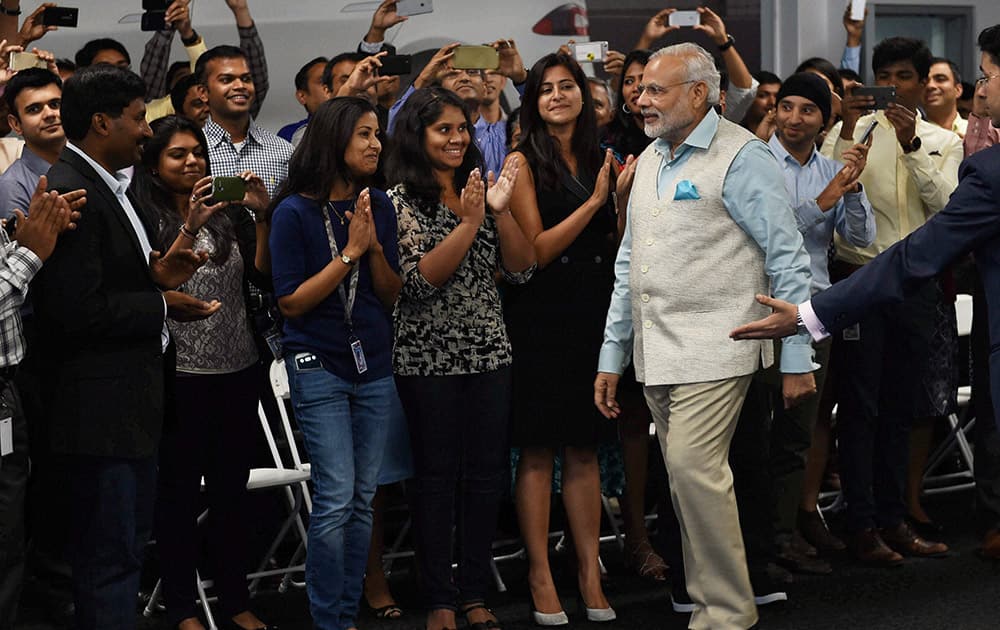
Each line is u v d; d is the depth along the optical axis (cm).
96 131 344
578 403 427
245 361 417
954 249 292
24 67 455
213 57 508
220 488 420
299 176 396
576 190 432
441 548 408
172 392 368
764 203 383
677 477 389
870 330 490
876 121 473
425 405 403
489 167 518
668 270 391
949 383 518
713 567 391
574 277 429
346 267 383
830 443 578
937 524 546
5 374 327
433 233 405
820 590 465
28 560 450
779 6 707
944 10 786
